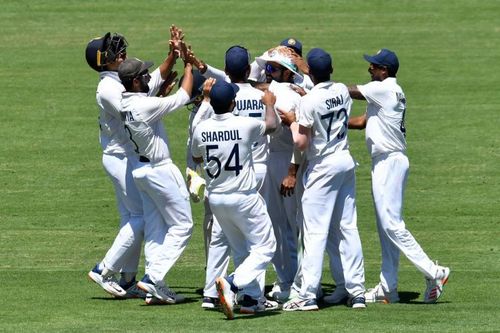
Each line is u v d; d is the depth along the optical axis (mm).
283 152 44094
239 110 42406
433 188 67688
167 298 43000
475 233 58719
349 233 42031
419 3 115188
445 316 40031
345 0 116500
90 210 63875
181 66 93562
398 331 37375
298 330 37656
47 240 57781
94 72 94688
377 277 50000
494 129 79625
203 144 40219
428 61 97188
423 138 77938
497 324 38500
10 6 112812
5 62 96875
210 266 42125
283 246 44688
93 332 37594
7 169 72062
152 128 42219
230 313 39438
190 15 110562
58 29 106125
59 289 46594
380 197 42750
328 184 41344
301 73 46562
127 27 106125
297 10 112812
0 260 53656
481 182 68750
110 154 44562
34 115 83438
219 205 40281
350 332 37281
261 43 100688
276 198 44312
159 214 43500
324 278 50000
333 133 41250
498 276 49375
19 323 39281
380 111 42531
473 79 92125
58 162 73625
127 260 44312
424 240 57438
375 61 42656
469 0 116125
